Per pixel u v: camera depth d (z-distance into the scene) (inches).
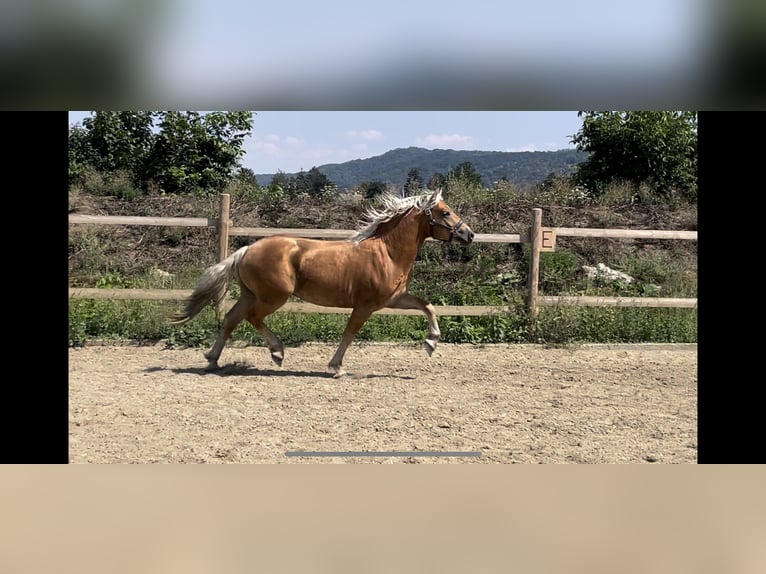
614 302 364.2
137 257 438.3
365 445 189.5
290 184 522.3
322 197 490.6
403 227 267.1
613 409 234.2
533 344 348.8
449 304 390.9
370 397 242.2
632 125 565.3
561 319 352.5
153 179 542.9
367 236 269.9
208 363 286.2
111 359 300.2
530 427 210.4
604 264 455.5
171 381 259.6
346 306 270.8
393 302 273.1
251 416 215.0
